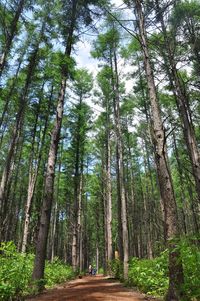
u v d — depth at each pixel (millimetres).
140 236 41219
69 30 13281
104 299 6992
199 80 16578
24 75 20547
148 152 28812
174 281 5406
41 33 17781
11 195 34094
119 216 19516
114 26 16750
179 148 24547
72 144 25062
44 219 10398
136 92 19641
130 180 38906
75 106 24781
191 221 34219
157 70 14523
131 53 18125
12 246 7418
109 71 18609
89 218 50844
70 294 8180
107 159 26359
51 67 15055
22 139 23000
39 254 9820
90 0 12375
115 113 19953
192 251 4211
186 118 14117
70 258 46156
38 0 16516
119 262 16453
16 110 21328
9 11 13633
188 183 23344
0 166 32469
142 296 7551
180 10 13211
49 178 10992
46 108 22203
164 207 6406
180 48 15273
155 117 7340
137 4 8977
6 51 13203
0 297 5910
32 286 8648
